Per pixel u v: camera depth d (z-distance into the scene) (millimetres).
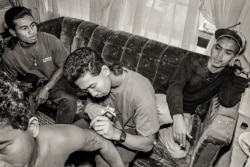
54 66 2145
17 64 2033
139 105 1350
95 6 2580
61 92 1983
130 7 2424
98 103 1606
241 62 1966
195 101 1788
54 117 2064
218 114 1604
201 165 1517
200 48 2354
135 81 1378
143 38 2092
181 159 1642
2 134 665
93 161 1638
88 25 2369
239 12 1890
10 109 666
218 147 1426
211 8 1976
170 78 1839
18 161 729
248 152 1714
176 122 1593
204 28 2270
